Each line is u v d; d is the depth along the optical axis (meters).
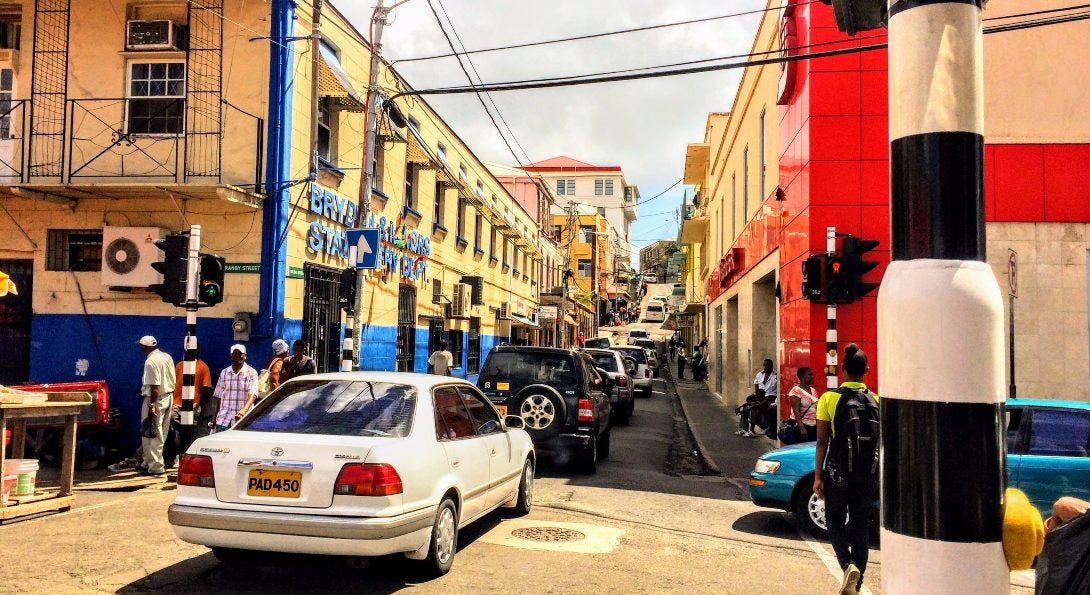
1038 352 12.25
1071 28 12.55
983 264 2.33
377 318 15.60
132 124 12.38
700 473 12.52
